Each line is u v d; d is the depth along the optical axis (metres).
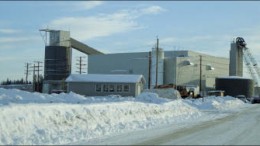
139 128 21.50
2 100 34.78
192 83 123.75
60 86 102.06
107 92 77.44
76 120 20.02
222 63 139.38
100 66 132.00
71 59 119.25
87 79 78.06
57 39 117.06
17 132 16.06
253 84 122.38
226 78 117.62
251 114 37.94
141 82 79.50
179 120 28.62
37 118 17.89
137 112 27.36
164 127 22.44
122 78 77.25
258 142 15.84
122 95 76.50
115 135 17.73
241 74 132.88
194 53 131.50
